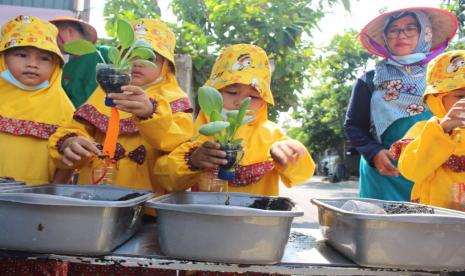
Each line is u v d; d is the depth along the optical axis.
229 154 1.34
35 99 1.88
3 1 3.30
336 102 15.88
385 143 2.14
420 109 2.07
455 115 1.51
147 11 3.07
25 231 1.09
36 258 1.12
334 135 18.95
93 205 1.08
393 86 2.14
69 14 2.98
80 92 2.41
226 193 1.42
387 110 2.11
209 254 1.08
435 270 1.10
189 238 1.09
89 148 1.49
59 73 1.98
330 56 3.50
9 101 1.86
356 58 3.58
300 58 3.01
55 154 1.58
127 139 1.73
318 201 1.47
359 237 1.11
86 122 1.73
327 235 1.36
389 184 2.10
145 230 1.46
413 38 2.18
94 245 1.10
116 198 1.42
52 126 1.86
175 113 1.68
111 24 3.06
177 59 2.77
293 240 1.45
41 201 1.07
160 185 1.69
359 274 1.13
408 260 1.09
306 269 1.13
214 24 2.95
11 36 1.80
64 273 1.47
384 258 1.10
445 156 1.59
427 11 2.21
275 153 1.50
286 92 3.07
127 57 1.35
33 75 1.83
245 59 1.73
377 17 2.22
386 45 2.25
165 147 1.56
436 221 1.07
